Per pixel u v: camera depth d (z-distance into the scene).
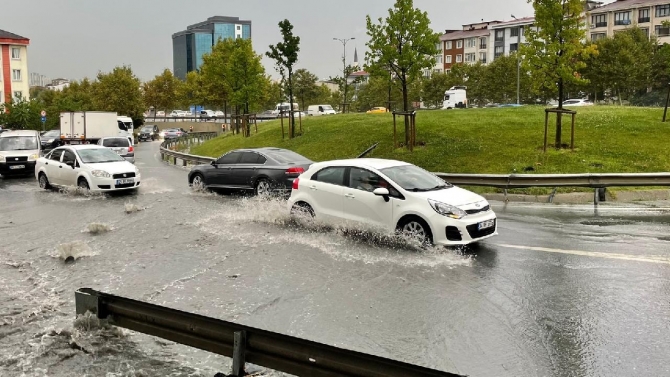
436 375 3.37
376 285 6.89
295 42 27.23
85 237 10.00
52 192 16.80
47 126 57.66
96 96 67.50
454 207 8.51
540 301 6.25
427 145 19.91
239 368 4.17
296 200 10.55
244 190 15.17
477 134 20.75
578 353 4.90
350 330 5.46
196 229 10.53
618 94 52.31
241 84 33.31
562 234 9.75
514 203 13.59
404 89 20.06
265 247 8.93
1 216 12.45
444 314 5.88
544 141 17.77
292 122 26.53
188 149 37.62
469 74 62.91
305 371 3.94
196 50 191.88
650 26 69.19
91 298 5.28
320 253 8.49
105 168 15.95
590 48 17.66
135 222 11.43
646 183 12.89
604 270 7.40
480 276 7.23
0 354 4.96
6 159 21.69
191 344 4.54
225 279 7.21
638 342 5.11
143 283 7.11
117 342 5.18
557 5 17.28
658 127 20.31
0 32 71.81
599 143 18.38
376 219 9.21
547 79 17.88
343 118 29.61
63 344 5.15
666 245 8.76
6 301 6.46
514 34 85.25
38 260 8.40
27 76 74.69
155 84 77.88
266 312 5.97
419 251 8.51
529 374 4.52
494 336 5.29
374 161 10.04
